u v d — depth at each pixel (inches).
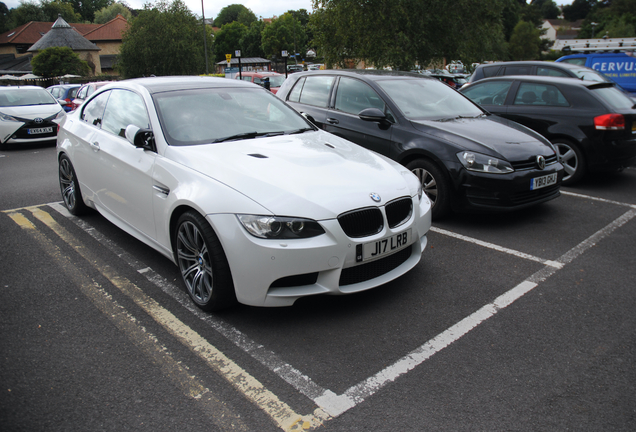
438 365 100.0
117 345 107.5
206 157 125.2
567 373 97.1
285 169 120.4
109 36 2669.8
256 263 106.2
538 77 273.3
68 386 93.0
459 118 212.1
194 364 100.6
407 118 204.7
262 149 133.5
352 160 134.3
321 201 109.7
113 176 154.6
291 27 3735.2
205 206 112.3
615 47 523.5
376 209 115.4
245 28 4431.6
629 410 86.2
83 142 176.7
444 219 202.1
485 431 81.4
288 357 103.0
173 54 1537.9
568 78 268.2
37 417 84.1
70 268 150.4
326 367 99.5
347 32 693.9
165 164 129.6
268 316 120.5
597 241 174.6
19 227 191.2
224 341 109.2
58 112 466.0
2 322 117.3
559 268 150.6
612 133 239.5
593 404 87.8
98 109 179.2
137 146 137.0
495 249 167.5
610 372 97.3
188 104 149.2
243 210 107.9
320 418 84.6
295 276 109.3
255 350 105.6
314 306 125.9
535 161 184.2
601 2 3100.4
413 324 116.7
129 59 1558.8
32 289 135.7
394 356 103.3
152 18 1529.3
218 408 87.1
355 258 111.5
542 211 213.8
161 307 125.3
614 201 228.4
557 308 124.6
